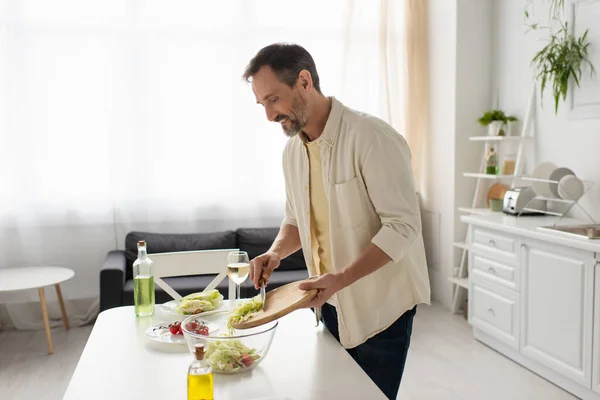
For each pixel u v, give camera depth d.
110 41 4.70
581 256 3.04
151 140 4.82
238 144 4.98
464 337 4.19
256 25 4.95
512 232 3.54
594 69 3.61
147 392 1.42
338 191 1.82
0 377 3.62
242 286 4.21
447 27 4.75
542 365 3.47
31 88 4.58
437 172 4.99
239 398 1.36
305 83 1.72
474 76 4.69
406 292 1.88
